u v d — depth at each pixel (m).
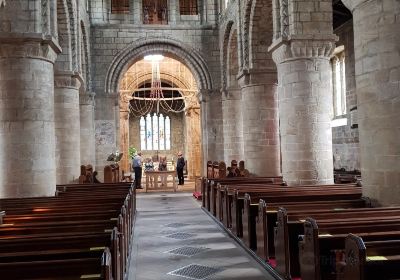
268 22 17.78
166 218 15.16
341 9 19.09
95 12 24.19
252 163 18.19
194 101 34.59
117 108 24.39
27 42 11.64
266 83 18.06
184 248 10.41
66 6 16.59
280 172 20.19
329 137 13.04
